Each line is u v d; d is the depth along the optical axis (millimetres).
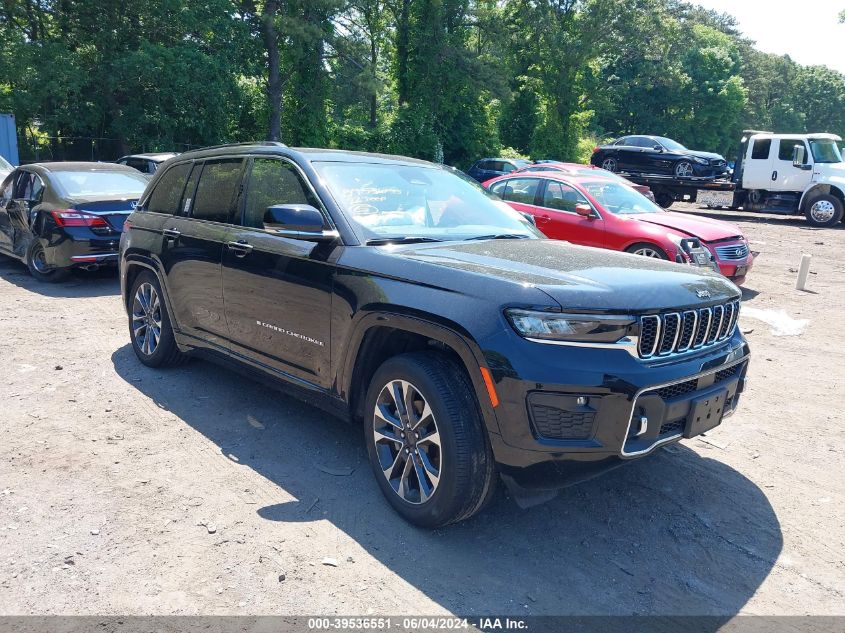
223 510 3396
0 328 6699
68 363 5660
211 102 26953
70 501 3430
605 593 2838
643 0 42094
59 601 2658
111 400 4848
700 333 3188
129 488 3584
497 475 3105
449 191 4445
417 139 35750
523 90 43531
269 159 4324
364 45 31875
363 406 3680
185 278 4785
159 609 2631
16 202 9289
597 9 40750
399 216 3957
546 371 2764
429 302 3092
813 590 2902
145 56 24328
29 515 3281
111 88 25438
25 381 5188
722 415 3324
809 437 4602
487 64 35906
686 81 59562
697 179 20797
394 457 3428
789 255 13594
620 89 60031
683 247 8438
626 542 3240
